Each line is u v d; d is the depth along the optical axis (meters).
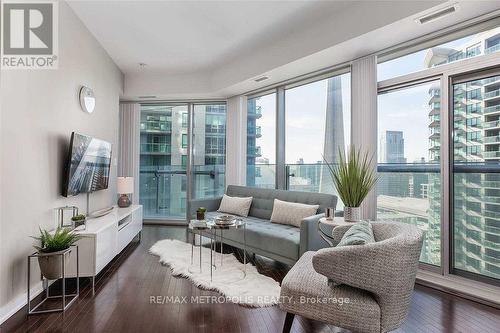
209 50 4.04
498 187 2.48
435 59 2.84
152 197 5.64
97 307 2.20
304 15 3.09
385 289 1.48
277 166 4.42
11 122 2.09
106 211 3.58
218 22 3.27
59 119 2.76
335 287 1.63
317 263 1.60
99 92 3.82
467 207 2.65
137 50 4.04
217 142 5.48
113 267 3.08
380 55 3.16
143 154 5.57
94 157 3.40
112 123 4.37
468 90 2.63
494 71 2.46
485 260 2.55
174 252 3.55
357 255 1.51
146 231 4.80
